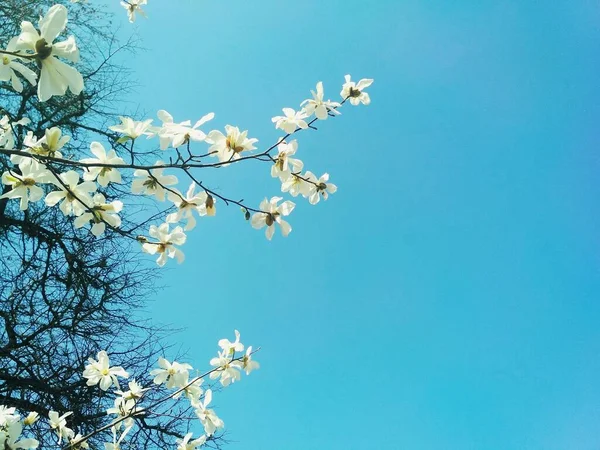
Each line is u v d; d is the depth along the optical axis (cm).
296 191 266
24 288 748
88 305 796
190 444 321
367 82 276
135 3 327
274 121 251
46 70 154
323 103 255
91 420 662
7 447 221
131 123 216
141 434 648
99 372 323
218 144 228
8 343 717
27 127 703
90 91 834
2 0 741
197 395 326
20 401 657
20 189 210
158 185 238
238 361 333
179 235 252
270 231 258
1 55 151
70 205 219
